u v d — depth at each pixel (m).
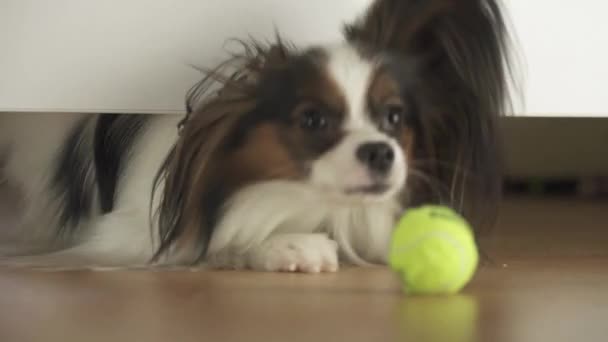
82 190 2.05
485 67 1.82
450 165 1.85
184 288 1.43
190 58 1.72
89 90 1.71
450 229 1.37
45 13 1.68
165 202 1.75
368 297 1.35
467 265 1.38
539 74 1.83
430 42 1.84
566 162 3.80
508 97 1.83
